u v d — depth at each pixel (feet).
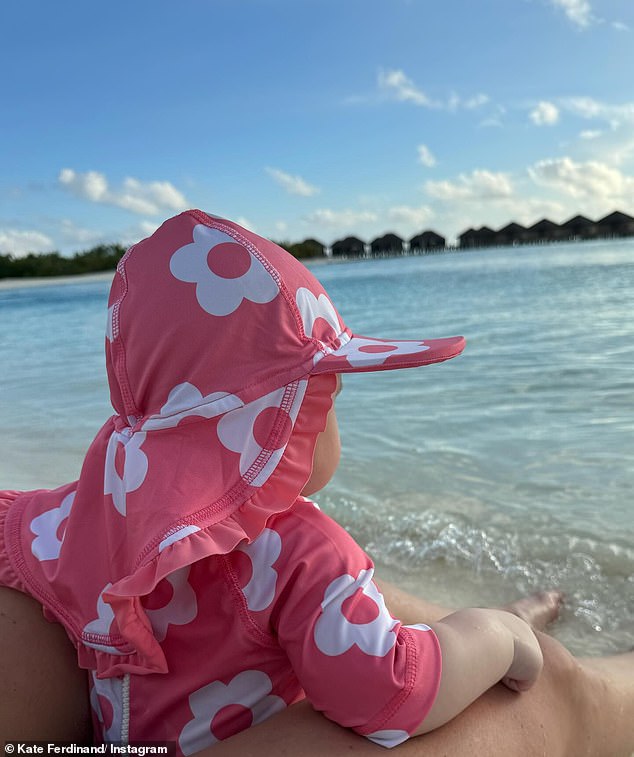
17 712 1.49
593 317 9.87
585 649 2.31
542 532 3.05
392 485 3.67
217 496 1.38
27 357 9.83
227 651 1.41
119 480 1.46
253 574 1.39
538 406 5.11
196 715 1.42
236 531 1.34
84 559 1.50
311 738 1.39
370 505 3.41
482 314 11.46
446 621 1.55
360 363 1.48
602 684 1.89
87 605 1.47
